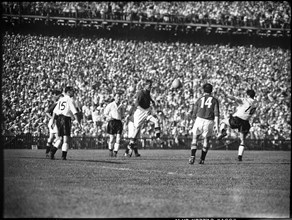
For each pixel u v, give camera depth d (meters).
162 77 41.22
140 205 7.98
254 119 38.59
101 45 42.19
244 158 20.28
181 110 36.75
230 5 48.41
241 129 18.19
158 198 8.67
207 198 8.89
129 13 44.94
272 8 46.44
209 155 22.61
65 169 12.75
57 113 16.42
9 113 32.56
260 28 45.69
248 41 45.62
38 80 37.91
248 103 18.09
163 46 43.78
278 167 15.17
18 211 7.36
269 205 8.52
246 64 44.28
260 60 44.56
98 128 31.30
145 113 19.64
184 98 38.50
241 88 42.66
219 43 45.50
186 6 46.69
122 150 27.22
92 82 39.03
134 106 19.97
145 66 42.09
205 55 44.22
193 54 44.03
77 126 30.83
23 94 35.34
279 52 45.06
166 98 37.84
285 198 9.21
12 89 35.62
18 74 37.91
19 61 38.62
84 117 30.94
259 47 45.41
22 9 41.72
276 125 38.94
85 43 42.06
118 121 20.06
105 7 44.34
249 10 48.72
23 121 32.34
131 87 38.91
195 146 15.94
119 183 10.33
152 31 44.97
